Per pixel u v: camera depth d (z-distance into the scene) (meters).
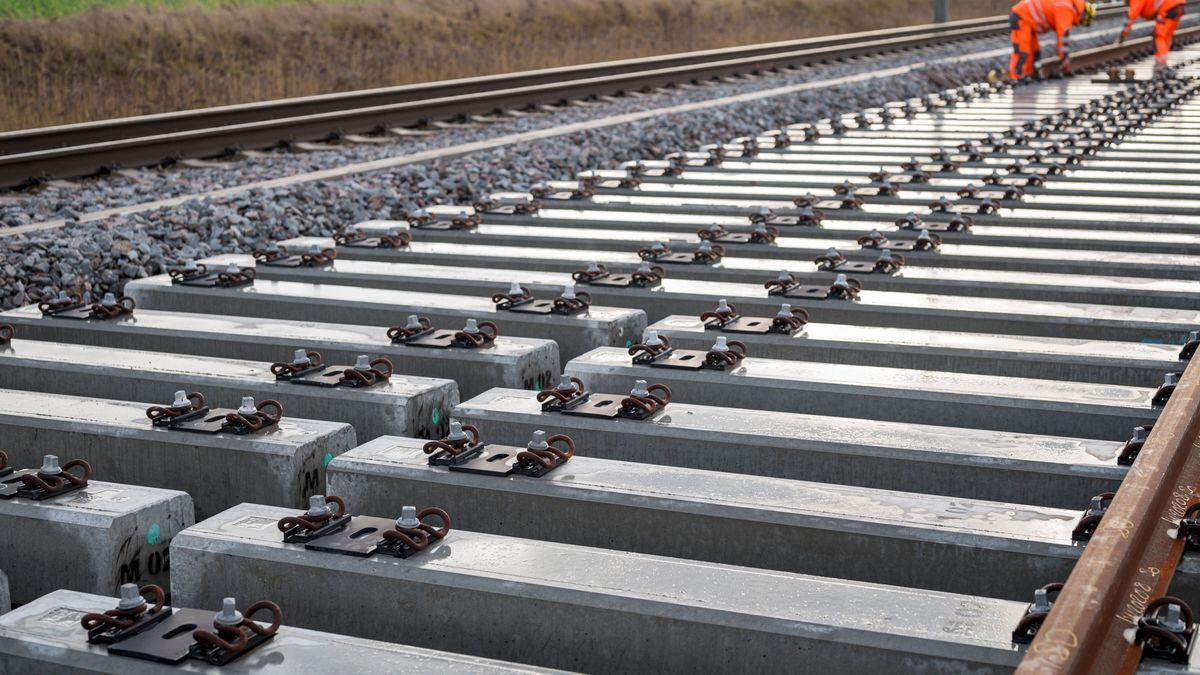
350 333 5.63
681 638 3.07
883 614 3.03
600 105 17.38
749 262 7.23
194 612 3.10
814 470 4.20
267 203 9.39
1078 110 15.41
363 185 10.40
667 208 9.50
